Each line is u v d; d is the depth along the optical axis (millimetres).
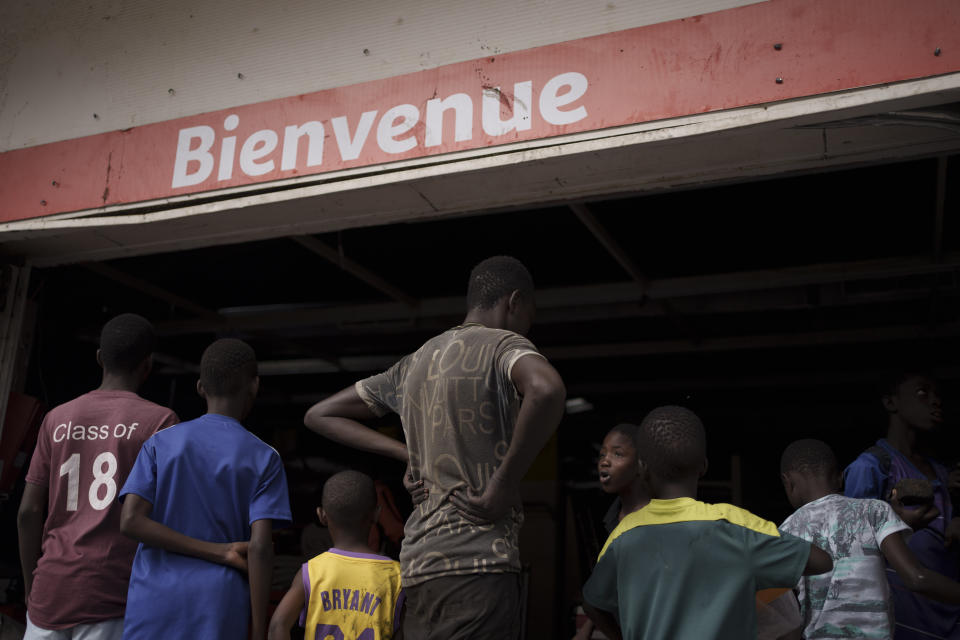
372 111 3428
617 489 3422
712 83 2846
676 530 2162
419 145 3295
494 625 1891
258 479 2580
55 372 5547
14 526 4688
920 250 4785
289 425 9078
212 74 3814
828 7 2719
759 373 7461
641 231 4750
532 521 7992
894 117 2672
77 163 3957
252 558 2465
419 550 1979
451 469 1998
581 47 3096
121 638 2721
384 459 7961
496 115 3186
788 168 3016
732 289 5176
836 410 7887
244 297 6133
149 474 2539
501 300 2215
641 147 2945
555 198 3377
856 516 2602
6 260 4215
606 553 2279
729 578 2066
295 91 3615
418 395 2121
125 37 4055
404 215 3594
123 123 3928
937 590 2395
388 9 3518
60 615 2695
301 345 6922
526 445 1854
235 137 3672
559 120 3068
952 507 3186
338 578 2643
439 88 3320
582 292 5523
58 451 2863
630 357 7332
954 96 2551
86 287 5707
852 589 2527
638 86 2963
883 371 6957
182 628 2402
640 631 2117
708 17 2898
